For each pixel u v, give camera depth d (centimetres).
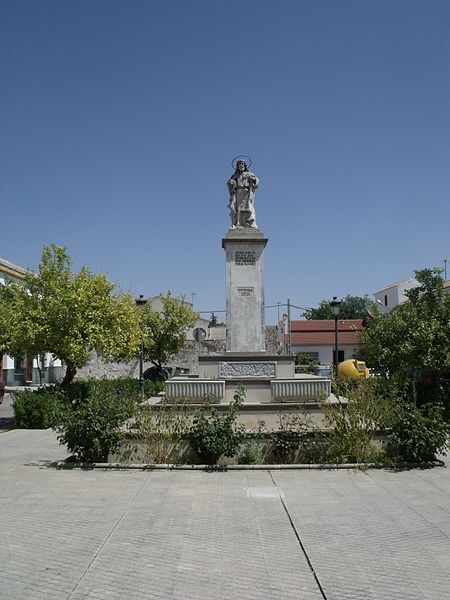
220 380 1258
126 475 922
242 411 1135
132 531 618
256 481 875
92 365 3919
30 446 1242
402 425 1000
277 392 1219
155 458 1004
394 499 761
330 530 622
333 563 522
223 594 456
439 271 1797
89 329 1691
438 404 1088
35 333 1648
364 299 7906
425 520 661
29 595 452
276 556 541
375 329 1892
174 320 3064
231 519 666
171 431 1019
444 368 1688
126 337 1816
